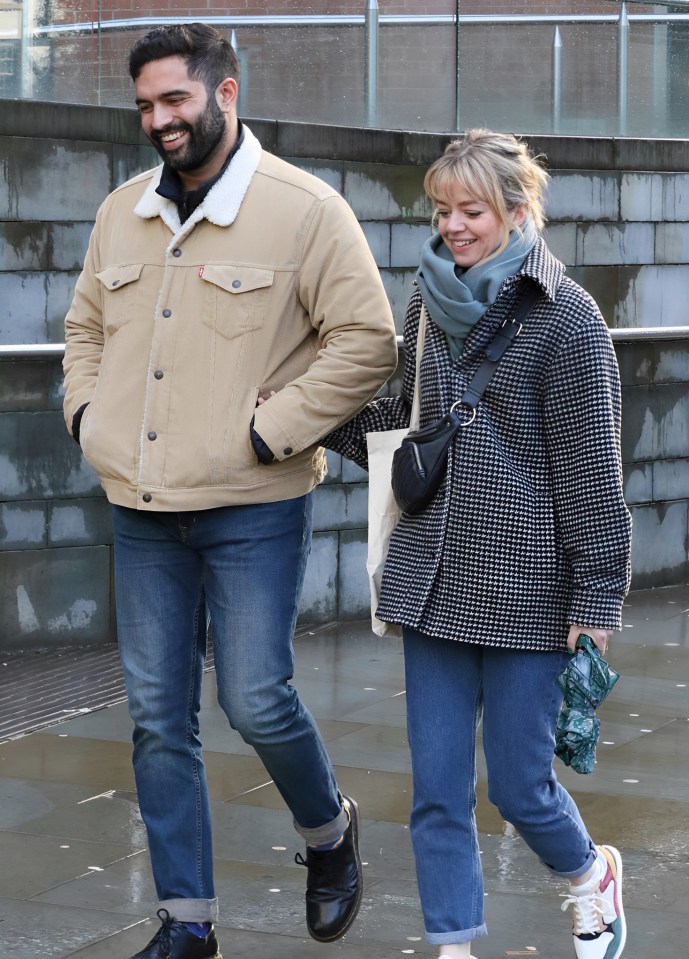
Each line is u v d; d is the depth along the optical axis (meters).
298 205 12.69
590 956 12.41
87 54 26.81
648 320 32.88
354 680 23.25
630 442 30.08
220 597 12.65
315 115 29.14
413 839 12.12
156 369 12.60
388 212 28.56
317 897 13.28
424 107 30.19
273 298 12.59
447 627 11.75
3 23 26.09
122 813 17.03
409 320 12.54
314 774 12.96
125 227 13.05
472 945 13.38
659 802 17.55
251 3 28.39
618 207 32.00
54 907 14.18
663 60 32.94
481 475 11.64
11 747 19.52
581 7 31.67
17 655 24.41
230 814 16.94
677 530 31.25
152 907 14.23
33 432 24.19
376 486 12.37
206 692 22.23
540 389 11.59
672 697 22.44
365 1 29.38
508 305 11.64
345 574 27.33
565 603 11.73
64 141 25.09
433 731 12.04
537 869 15.29
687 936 13.59
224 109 12.54
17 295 24.81
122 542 12.95
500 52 30.88
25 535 24.34
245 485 12.48
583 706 11.48
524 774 11.89
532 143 30.47
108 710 21.38
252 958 13.12
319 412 12.49
